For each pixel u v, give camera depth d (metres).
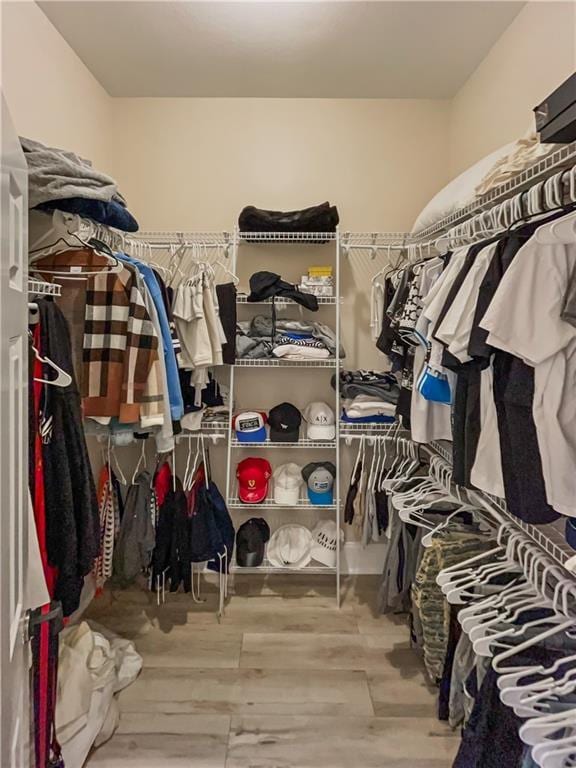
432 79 2.60
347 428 2.62
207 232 2.86
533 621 1.17
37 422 1.31
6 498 0.79
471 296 1.34
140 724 1.76
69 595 1.42
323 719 1.79
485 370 1.36
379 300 2.62
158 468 2.57
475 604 1.29
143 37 2.24
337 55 2.37
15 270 0.90
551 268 1.11
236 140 2.82
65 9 2.05
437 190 2.85
